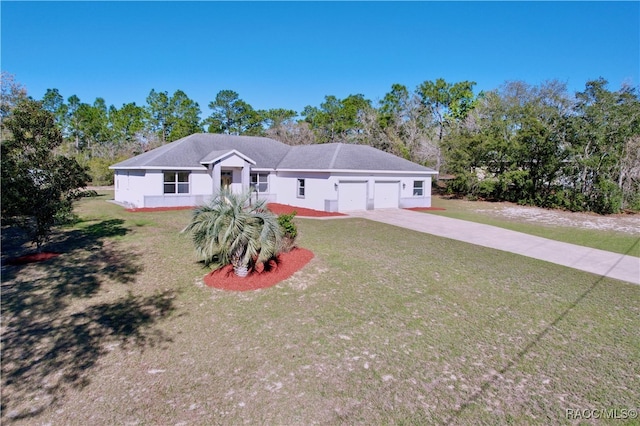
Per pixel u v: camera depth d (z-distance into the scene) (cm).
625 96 2561
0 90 1798
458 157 3359
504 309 769
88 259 1122
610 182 2522
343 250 1237
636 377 529
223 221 902
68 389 502
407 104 4931
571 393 490
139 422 438
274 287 884
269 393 490
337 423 433
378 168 2369
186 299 818
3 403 473
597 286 932
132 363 566
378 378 522
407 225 1811
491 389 498
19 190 1071
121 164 2592
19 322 704
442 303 796
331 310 757
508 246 1400
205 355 588
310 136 5456
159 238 1419
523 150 2933
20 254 1184
